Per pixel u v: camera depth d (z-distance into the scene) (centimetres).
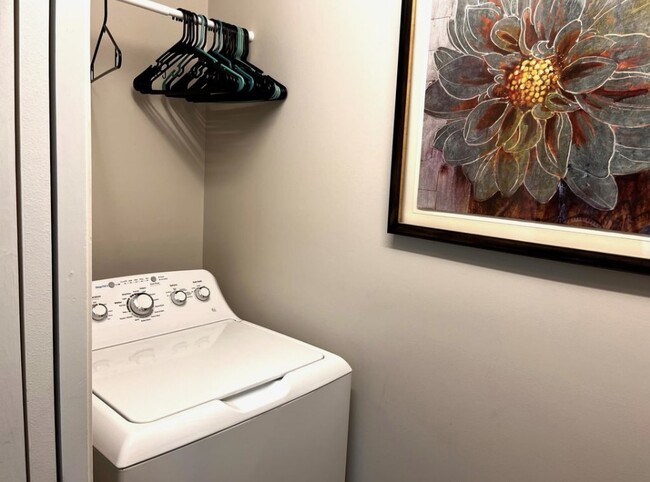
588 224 98
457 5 112
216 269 183
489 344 115
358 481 144
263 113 159
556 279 104
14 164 58
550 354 106
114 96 158
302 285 153
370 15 129
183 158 178
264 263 164
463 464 122
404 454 133
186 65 165
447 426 124
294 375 119
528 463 111
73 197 64
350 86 135
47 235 62
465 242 114
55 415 65
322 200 145
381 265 133
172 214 177
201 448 97
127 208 165
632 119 92
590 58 95
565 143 100
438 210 120
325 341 148
